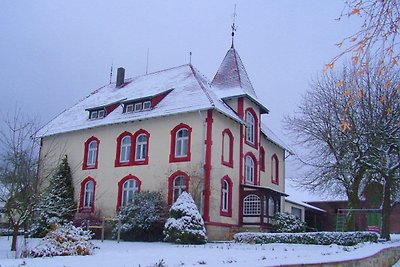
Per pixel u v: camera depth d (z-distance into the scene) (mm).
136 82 33312
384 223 24125
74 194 29531
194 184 24469
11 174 16391
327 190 29984
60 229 14031
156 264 9570
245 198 27203
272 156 34219
